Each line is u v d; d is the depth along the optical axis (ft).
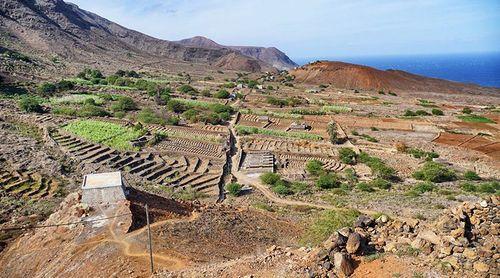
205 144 203.51
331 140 226.38
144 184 142.41
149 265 70.49
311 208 127.44
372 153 208.33
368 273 50.03
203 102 312.50
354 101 393.09
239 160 186.39
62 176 136.26
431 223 59.67
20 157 147.13
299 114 305.94
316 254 53.78
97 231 79.77
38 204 112.27
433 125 281.95
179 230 85.15
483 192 145.69
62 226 83.41
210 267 61.87
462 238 51.13
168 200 102.12
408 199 133.59
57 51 499.51
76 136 185.57
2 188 120.57
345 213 102.12
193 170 166.09
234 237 88.84
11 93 267.18
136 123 222.69
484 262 47.52
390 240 57.47
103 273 69.26
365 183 157.28
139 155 172.76
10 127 192.24
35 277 72.64
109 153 167.53
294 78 567.18
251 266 57.77
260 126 258.98
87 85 330.95
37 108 228.84
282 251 61.52
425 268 49.06
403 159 197.98
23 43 482.69
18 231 94.58
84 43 606.96
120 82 357.61
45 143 173.06
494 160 202.08
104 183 90.38
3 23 515.91
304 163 189.47
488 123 295.89
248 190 152.15
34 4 652.89
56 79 340.59
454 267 48.11
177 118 244.42
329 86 512.22
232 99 351.25
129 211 84.84
